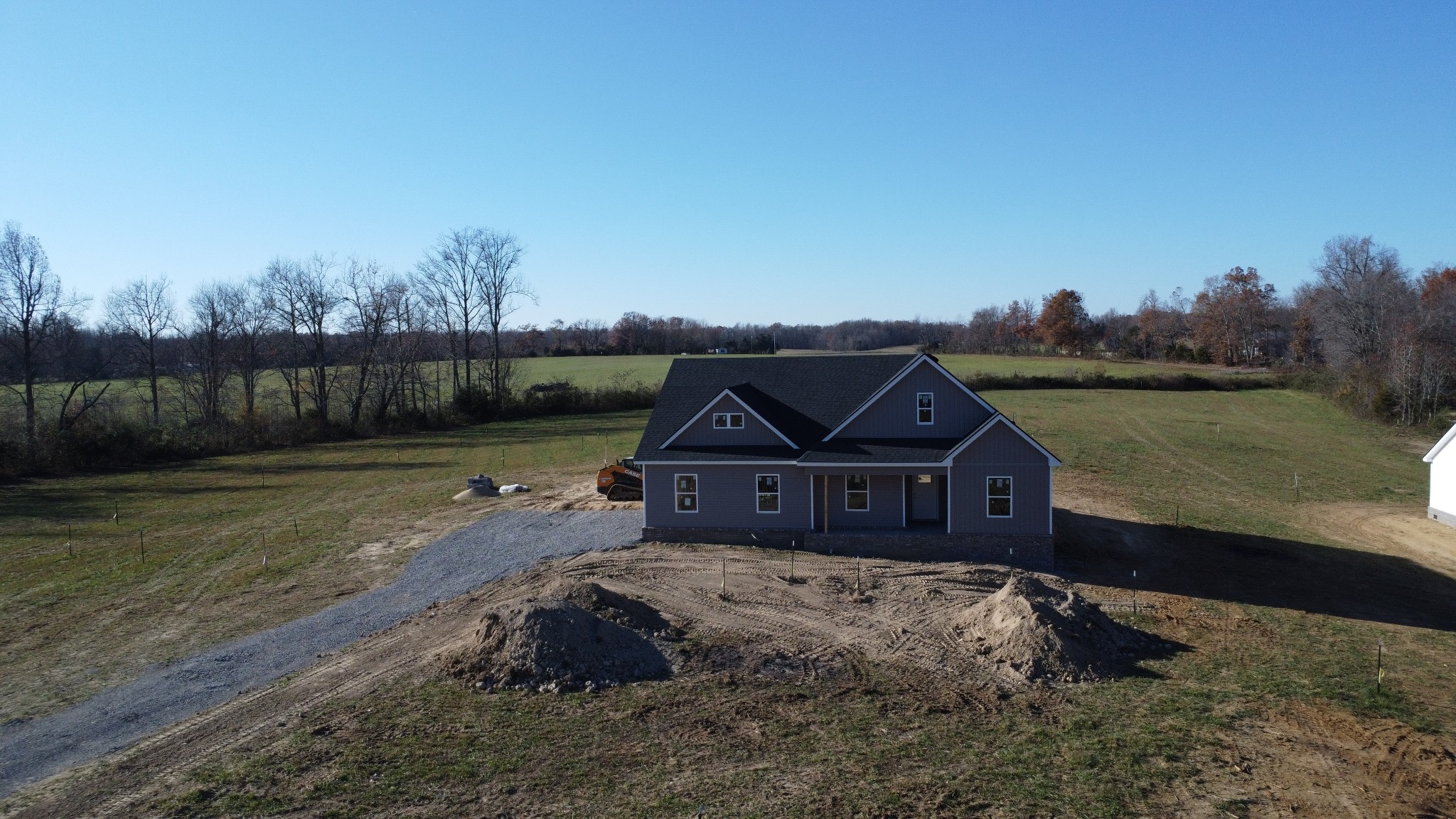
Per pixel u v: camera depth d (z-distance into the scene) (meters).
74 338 56.91
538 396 74.12
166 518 35.50
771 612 21.77
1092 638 19.36
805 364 33.56
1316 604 24.31
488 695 16.77
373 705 16.31
